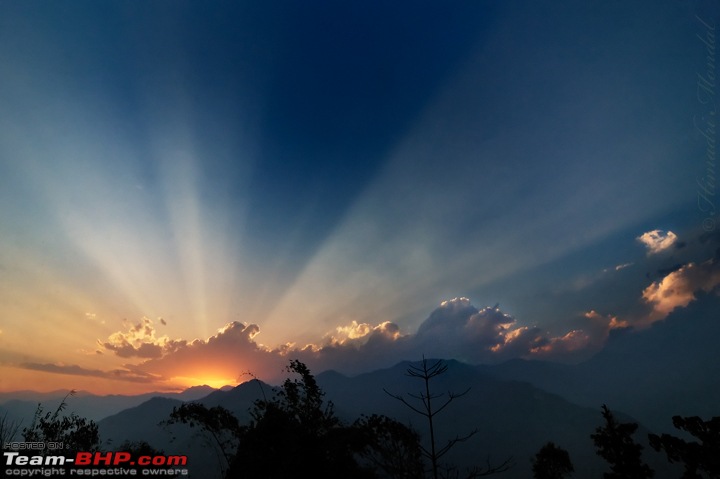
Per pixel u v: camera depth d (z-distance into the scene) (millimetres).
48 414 22000
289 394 29172
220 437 30453
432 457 12172
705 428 29500
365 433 22547
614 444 37656
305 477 23422
